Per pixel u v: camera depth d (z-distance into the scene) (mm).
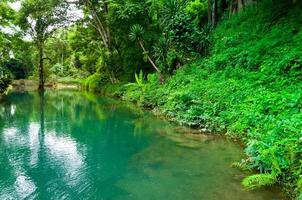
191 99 12859
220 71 14586
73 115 15430
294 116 7445
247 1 20547
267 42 13727
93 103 20781
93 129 11734
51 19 30766
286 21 15047
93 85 32156
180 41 18266
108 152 8609
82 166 7480
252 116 8945
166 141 9445
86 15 29938
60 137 10500
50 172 7074
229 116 9992
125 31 24578
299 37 12695
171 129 11180
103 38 29062
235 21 19453
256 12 18688
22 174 6977
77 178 6699
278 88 10195
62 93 31062
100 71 33750
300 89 9180
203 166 7082
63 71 51500
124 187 6145
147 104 17484
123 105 19031
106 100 22625
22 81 43875
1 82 26266
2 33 27719
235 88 11641
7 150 8930
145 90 19188
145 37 22812
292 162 5840
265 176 5656
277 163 5785
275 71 11219
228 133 9578
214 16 22062
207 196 5566
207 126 10641
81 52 38062
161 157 7898
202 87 13484
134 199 5609
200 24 23922
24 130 11734
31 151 8820
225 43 17219
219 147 8500
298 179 5453
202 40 18375
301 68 10812
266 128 7934
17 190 6117
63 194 5895
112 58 28469
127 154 8359
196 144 8922
